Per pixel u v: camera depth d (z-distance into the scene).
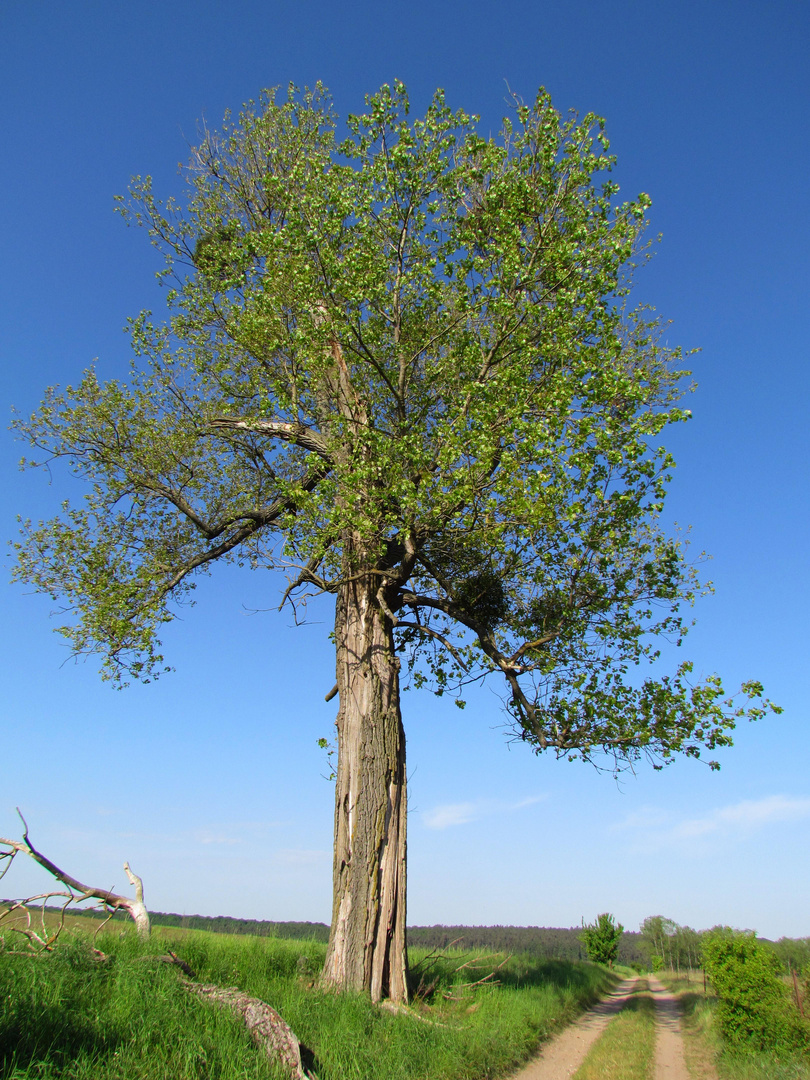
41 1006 6.32
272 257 13.83
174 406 15.91
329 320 13.12
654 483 12.09
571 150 12.96
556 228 13.20
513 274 12.40
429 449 12.71
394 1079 7.33
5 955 7.79
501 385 11.73
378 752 12.28
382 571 12.75
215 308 15.77
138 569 14.52
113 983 7.68
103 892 10.38
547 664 12.54
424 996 12.22
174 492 15.20
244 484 16.36
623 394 12.02
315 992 10.16
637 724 12.03
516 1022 11.17
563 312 12.28
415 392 13.78
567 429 11.52
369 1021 9.37
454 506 11.41
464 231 13.27
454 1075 8.17
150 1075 5.74
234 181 17.14
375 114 13.19
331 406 14.50
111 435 14.80
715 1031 13.92
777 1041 12.48
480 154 13.52
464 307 12.58
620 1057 11.03
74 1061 5.54
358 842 11.77
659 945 61.25
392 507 12.16
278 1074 6.44
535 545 12.55
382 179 13.27
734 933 16.27
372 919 11.34
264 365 14.88
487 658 13.11
